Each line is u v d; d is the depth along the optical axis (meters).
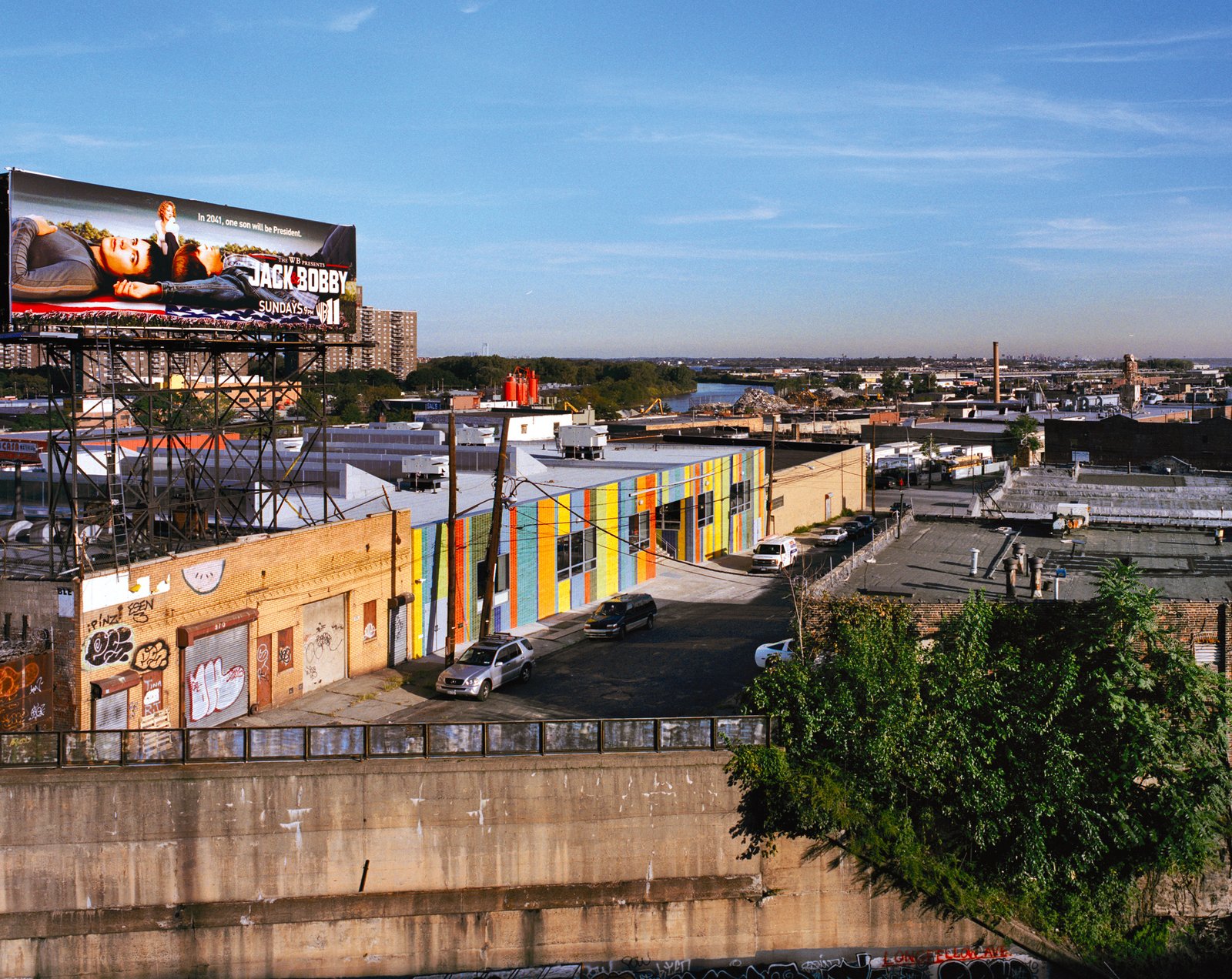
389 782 26.81
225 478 41.47
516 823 27.19
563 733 27.53
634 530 56.44
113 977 26.25
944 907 27.38
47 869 26.16
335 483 45.34
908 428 135.88
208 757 26.62
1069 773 27.42
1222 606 29.78
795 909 27.67
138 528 33.19
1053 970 27.11
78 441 34.78
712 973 27.58
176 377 66.62
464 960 27.12
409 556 41.00
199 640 31.75
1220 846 27.94
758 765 27.39
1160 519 52.56
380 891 26.91
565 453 65.88
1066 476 67.44
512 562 46.41
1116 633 28.42
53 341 31.02
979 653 28.69
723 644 43.38
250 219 36.00
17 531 36.69
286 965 26.67
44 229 30.36
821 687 28.67
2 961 26.03
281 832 26.62
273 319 36.78
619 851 27.50
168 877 26.38
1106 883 27.62
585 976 27.39
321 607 37.00
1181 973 27.25
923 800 28.14
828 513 81.81
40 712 27.95
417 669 39.78
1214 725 27.95
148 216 32.97
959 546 44.50
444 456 51.03
